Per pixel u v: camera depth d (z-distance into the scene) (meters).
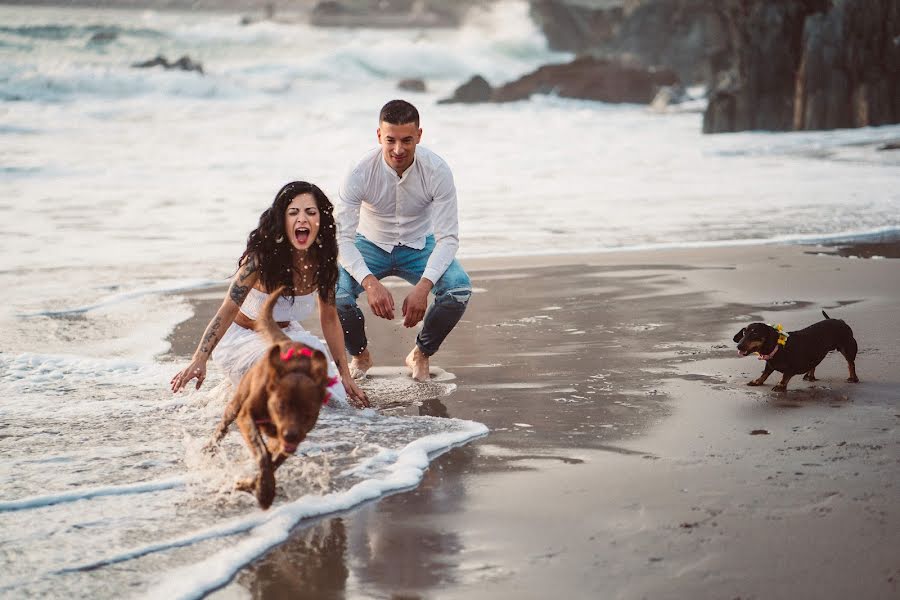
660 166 26.17
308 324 10.55
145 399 7.79
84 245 15.44
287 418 4.86
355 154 29.75
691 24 81.81
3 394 7.90
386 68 83.19
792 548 4.87
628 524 5.22
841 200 19.28
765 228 16.27
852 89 36.66
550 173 24.89
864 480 5.76
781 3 37.22
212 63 72.62
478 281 12.35
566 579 4.62
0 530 5.21
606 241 15.37
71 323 10.62
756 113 37.41
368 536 5.16
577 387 7.95
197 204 20.03
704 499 5.54
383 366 8.84
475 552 4.93
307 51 87.19
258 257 6.85
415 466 6.14
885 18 36.41
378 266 8.70
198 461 6.24
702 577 4.59
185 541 5.06
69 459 6.34
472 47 104.31
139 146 31.14
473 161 27.75
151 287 12.41
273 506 5.55
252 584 4.64
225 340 7.12
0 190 21.47
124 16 92.69
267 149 31.08
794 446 6.39
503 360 8.85
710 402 7.45
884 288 11.30
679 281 12.05
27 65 51.38
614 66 59.09
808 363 7.63
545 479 5.94
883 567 4.65
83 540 5.08
